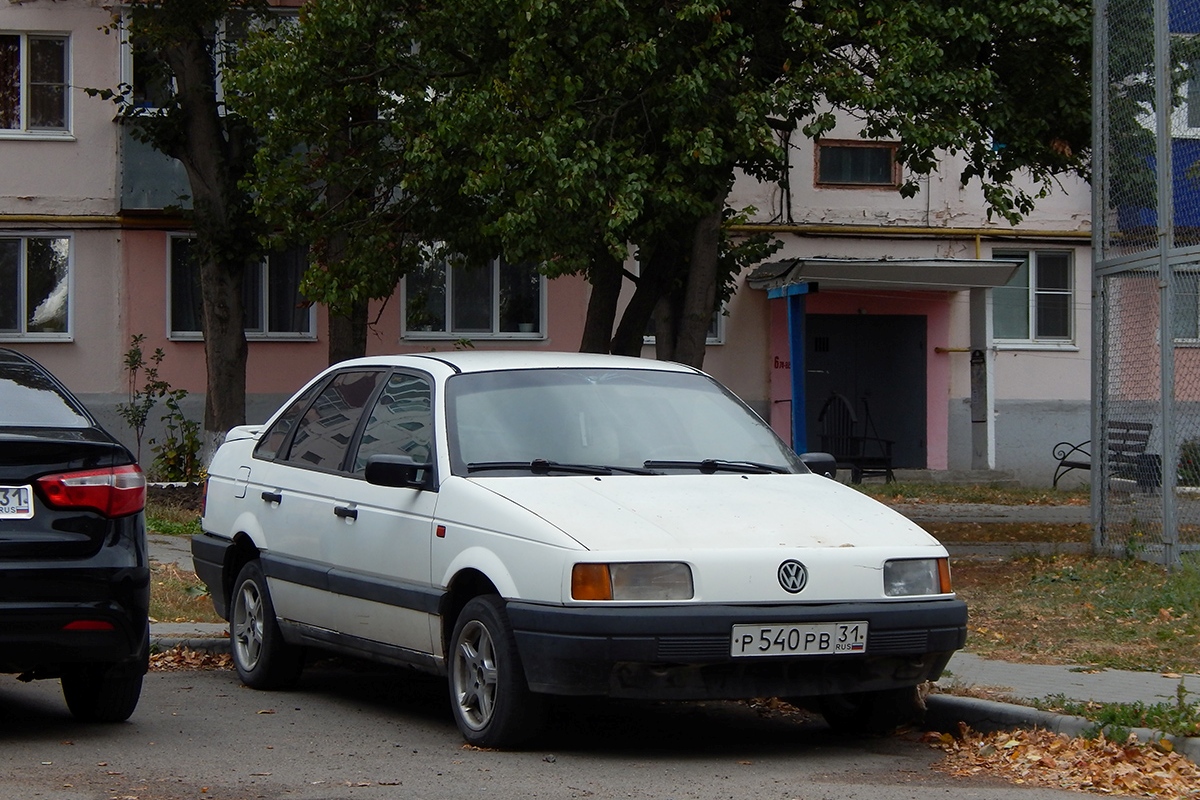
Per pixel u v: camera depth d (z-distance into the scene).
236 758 6.43
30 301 22.95
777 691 6.23
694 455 7.26
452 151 15.24
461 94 14.45
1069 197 25.16
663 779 6.02
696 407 7.68
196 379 23.28
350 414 8.02
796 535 6.41
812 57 14.36
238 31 21.92
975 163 15.55
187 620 10.50
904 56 13.76
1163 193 12.55
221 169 20.66
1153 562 12.94
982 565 13.64
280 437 8.59
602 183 13.81
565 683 6.09
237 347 20.98
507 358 7.72
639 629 5.98
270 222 16.73
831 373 24.64
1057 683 7.73
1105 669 8.34
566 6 13.85
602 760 6.41
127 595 6.63
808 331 24.56
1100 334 13.68
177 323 23.30
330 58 15.66
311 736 7.00
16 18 22.73
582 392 7.47
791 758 6.56
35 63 22.94
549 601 6.12
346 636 7.56
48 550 6.46
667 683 6.10
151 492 19.56
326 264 16.70
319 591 7.71
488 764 6.27
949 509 19.94
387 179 16.95
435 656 6.87
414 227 16.94
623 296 24.20
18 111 22.88
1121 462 13.54
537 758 6.42
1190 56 12.63
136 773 6.10
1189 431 12.74
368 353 23.47
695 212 14.12
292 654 8.29
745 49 14.09
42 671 7.11
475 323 23.83
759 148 14.13
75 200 22.92
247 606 8.52
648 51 13.70
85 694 7.14
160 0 19.75
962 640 6.54
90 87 22.52
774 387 24.30
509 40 14.32
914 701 6.97
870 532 6.59
